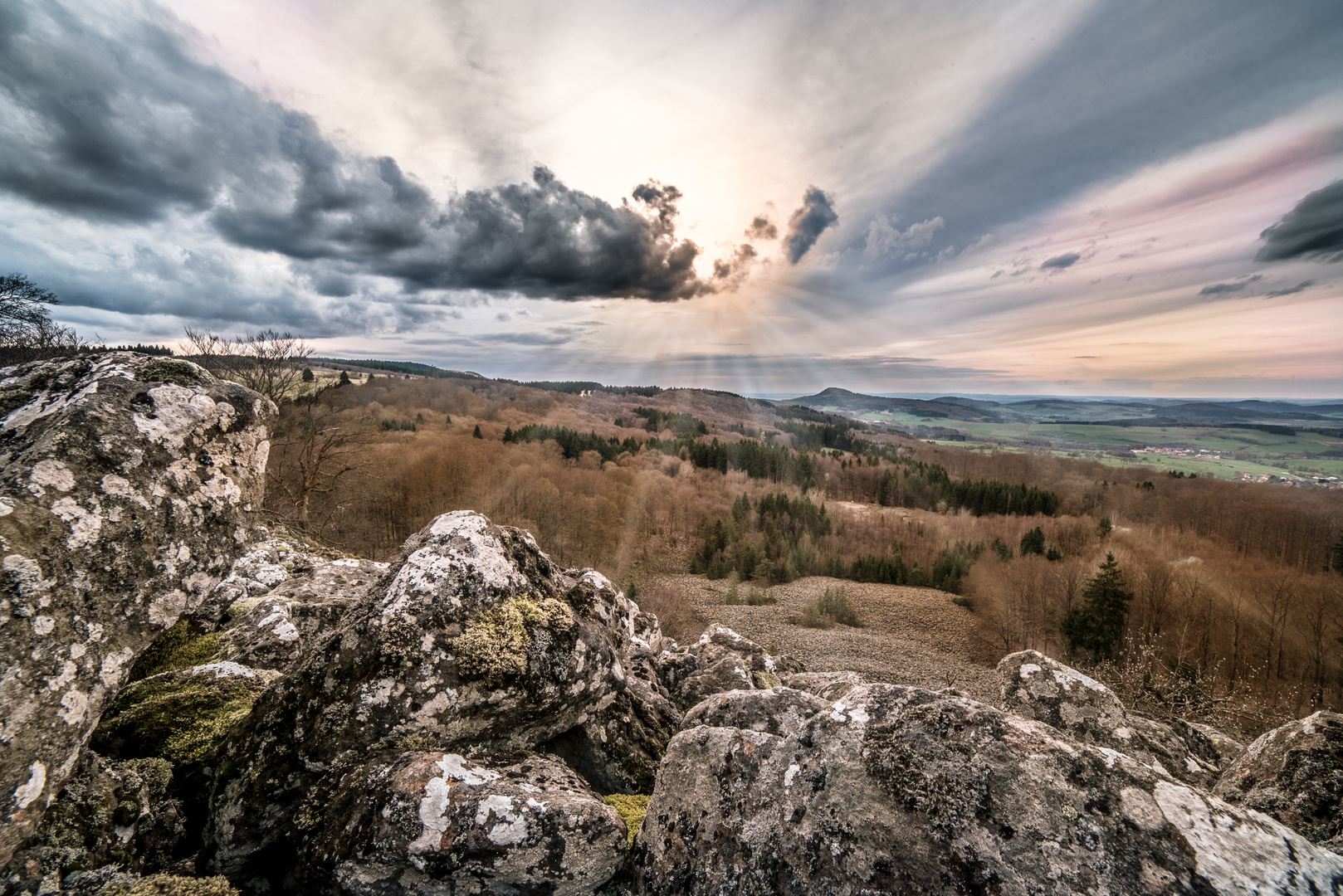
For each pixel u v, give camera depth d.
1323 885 2.02
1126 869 2.12
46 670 2.33
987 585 62.22
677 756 3.25
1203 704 19.94
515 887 2.64
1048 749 2.52
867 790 2.60
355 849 2.57
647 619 8.77
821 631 55.31
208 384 3.63
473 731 3.42
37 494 2.52
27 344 19.05
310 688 3.22
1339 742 3.43
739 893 2.66
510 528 4.57
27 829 2.19
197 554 3.20
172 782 3.21
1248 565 52.53
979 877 2.25
